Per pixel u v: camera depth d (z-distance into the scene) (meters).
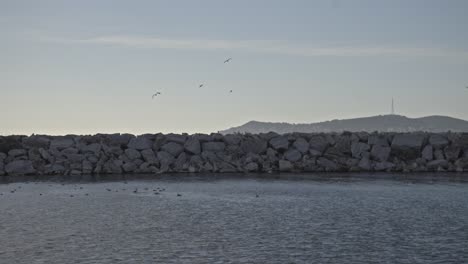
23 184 55.28
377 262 26.06
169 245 29.12
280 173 64.31
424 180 57.09
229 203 43.16
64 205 42.25
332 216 37.41
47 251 27.86
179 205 42.25
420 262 26.08
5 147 64.62
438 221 35.53
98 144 65.88
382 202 43.34
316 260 26.38
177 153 66.50
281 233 31.97
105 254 27.34
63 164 64.25
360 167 65.56
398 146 66.38
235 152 66.88
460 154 66.75
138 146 66.19
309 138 67.88
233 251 27.92
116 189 51.44
